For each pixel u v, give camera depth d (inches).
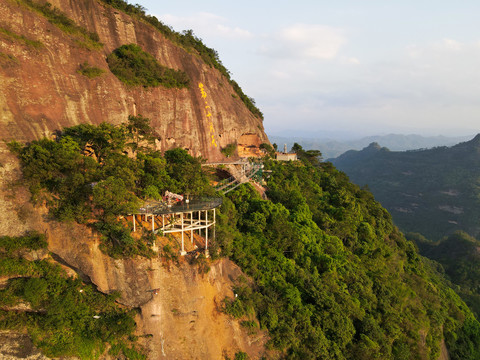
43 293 914.1
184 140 1946.4
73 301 944.3
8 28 1103.6
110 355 944.9
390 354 1508.4
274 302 1307.8
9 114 992.9
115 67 1590.8
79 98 1284.4
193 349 1023.6
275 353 1208.8
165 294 1011.3
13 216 923.4
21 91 1055.0
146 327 981.2
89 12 1647.4
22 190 940.0
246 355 1123.3
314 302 1414.9
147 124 1550.2
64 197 965.8
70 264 964.0
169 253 1043.3
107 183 944.9
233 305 1168.8
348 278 1701.5
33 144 968.9
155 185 1217.4
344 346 1362.0
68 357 893.8
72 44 1352.1
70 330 923.4
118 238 960.9
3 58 1027.9
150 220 1121.4
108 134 1179.9
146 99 1716.3
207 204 1162.6
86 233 970.7
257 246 1520.7
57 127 1139.9
